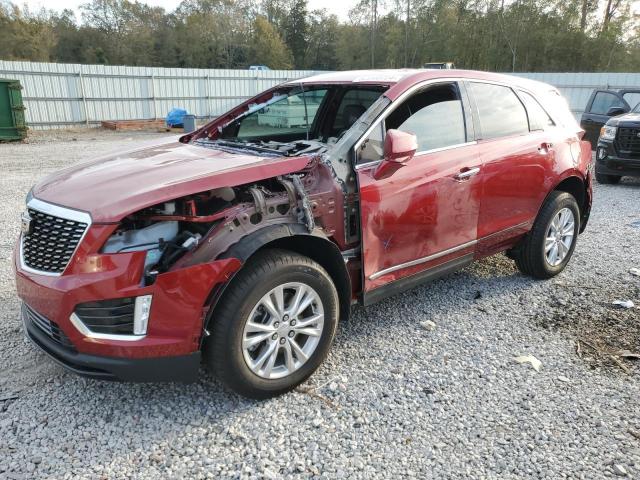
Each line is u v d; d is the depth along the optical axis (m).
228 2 69.19
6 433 2.81
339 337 3.91
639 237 6.59
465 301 4.58
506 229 4.48
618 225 7.20
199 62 67.75
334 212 3.30
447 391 3.25
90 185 3.01
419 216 3.70
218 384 3.29
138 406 3.07
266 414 3.00
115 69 22.92
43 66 21.12
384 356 3.65
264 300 2.94
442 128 3.93
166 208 2.83
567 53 39.44
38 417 2.95
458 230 4.04
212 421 2.94
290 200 3.09
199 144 4.20
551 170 4.72
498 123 4.38
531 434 2.87
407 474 2.57
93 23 66.00
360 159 3.44
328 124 4.80
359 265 3.51
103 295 2.63
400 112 3.70
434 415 3.02
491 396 3.21
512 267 5.45
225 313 2.83
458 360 3.61
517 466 2.63
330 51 77.50
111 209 2.70
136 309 2.67
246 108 4.77
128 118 23.83
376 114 3.55
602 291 4.84
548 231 4.89
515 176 4.38
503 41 41.12
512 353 3.72
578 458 2.70
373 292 3.58
